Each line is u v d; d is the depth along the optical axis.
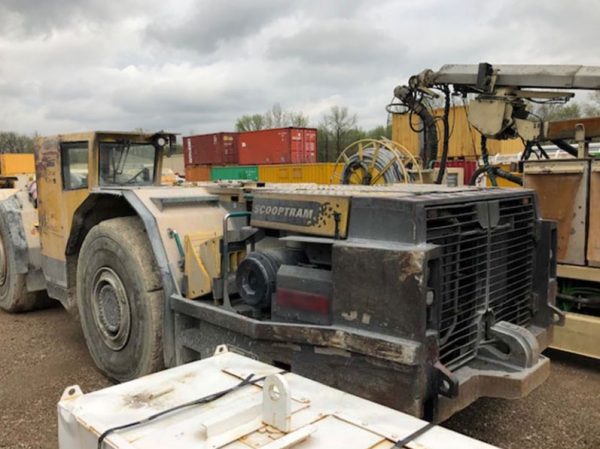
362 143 6.12
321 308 2.82
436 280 2.53
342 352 2.72
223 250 3.41
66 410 1.95
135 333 3.89
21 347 5.26
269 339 2.99
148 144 5.18
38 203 5.54
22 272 6.05
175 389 2.08
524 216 3.53
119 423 1.82
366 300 2.62
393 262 2.52
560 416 3.80
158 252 3.70
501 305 3.29
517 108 5.79
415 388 2.46
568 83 5.07
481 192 3.25
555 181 4.77
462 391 2.67
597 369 4.66
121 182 4.99
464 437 1.73
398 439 1.70
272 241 3.43
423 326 2.46
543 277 3.61
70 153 5.00
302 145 23.72
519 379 2.75
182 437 1.72
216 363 2.37
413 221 2.56
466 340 2.97
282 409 1.72
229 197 4.13
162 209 3.87
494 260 3.20
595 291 4.67
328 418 1.85
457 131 16.38
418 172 6.08
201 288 3.56
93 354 4.39
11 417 3.82
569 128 5.62
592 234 4.55
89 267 4.27
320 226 2.96
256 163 24.67
